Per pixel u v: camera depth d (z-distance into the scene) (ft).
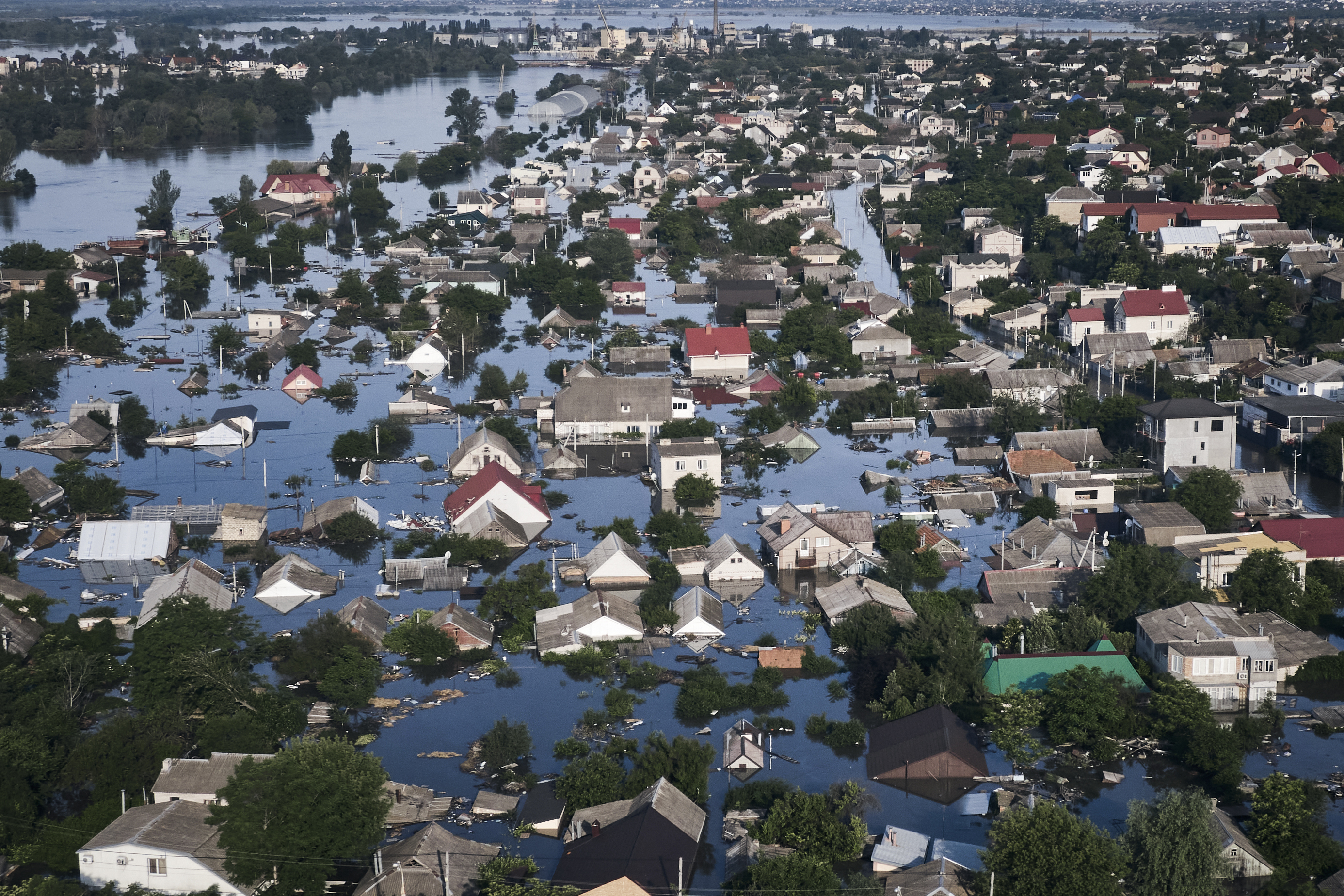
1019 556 474.08
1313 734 365.20
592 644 415.03
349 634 402.72
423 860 296.10
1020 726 356.79
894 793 338.54
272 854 293.43
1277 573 432.66
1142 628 400.47
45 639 403.34
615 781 330.75
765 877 287.69
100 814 314.35
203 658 367.45
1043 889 281.33
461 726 370.94
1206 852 285.43
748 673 402.31
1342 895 285.84
